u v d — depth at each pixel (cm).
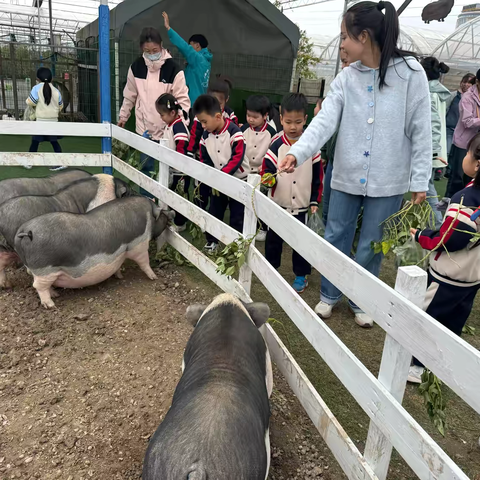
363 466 196
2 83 1332
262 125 520
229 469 153
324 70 1689
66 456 252
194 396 179
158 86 581
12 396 291
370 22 295
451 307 297
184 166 424
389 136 320
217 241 520
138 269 473
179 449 156
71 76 1345
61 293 414
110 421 276
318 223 422
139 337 358
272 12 1052
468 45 1402
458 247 266
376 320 185
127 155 622
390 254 547
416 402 306
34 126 562
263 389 205
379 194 332
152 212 436
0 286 412
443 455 149
